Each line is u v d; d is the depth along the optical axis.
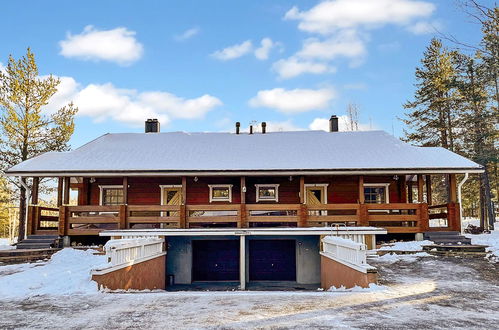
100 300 7.36
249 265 16.06
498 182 34.59
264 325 5.44
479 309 6.52
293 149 18.75
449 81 31.58
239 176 17.80
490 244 14.30
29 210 16.06
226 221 15.86
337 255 11.30
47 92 23.67
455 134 32.09
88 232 15.68
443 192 38.69
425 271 10.69
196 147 19.33
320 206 15.89
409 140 34.22
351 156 17.55
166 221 15.88
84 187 18.70
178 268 15.39
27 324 5.67
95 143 20.11
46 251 14.39
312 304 6.83
